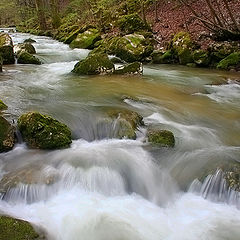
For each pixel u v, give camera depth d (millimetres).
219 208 4496
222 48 12766
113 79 10672
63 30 24828
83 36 19266
